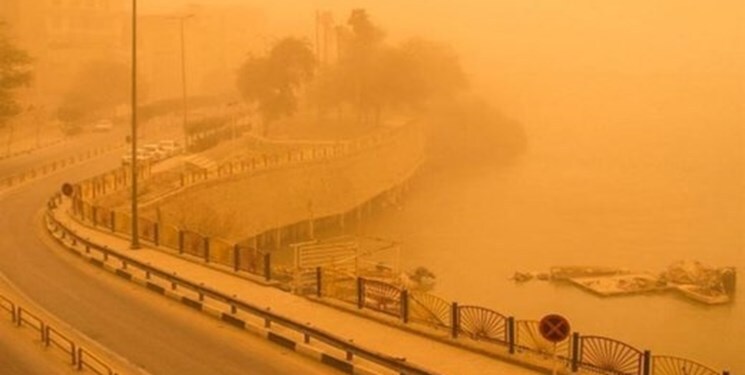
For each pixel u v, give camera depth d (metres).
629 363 20.61
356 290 27.78
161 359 22.28
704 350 40.72
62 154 81.50
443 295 50.00
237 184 60.84
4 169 71.38
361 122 98.50
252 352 22.92
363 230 72.06
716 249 62.78
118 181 55.84
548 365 20.14
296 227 68.25
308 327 22.78
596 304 49.81
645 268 57.38
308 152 74.50
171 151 80.75
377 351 21.22
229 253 33.16
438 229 71.94
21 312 25.66
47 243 40.81
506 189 90.12
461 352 21.84
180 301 28.56
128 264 33.50
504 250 63.88
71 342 22.03
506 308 47.75
